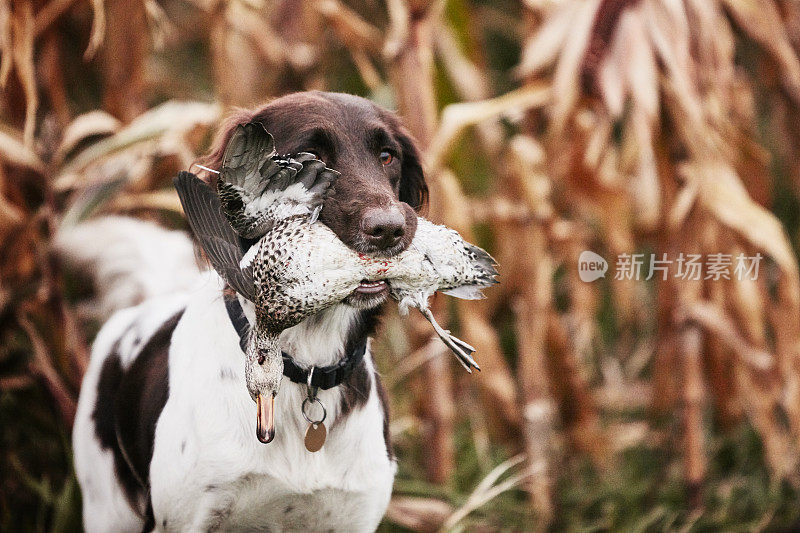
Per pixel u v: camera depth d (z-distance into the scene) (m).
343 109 8.52
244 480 8.22
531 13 13.98
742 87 14.47
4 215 11.99
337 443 8.52
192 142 13.38
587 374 16.61
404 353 14.86
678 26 12.35
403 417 14.21
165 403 8.61
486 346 13.59
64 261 11.95
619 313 16.39
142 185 13.23
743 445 14.78
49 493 11.91
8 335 12.27
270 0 15.71
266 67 15.52
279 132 8.37
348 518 8.73
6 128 12.45
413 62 12.90
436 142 12.45
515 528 12.98
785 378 13.35
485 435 14.88
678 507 13.65
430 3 12.91
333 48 16.95
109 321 10.94
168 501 8.40
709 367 14.64
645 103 12.23
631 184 14.52
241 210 7.16
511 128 18.20
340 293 7.14
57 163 12.77
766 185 14.02
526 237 13.42
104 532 10.02
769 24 13.27
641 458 14.90
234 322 8.29
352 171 8.06
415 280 7.40
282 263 7.03
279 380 7.36
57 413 12.24
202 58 20.72
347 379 8.55
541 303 13.41
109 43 13.79
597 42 12.62
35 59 13.73
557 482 13.87
